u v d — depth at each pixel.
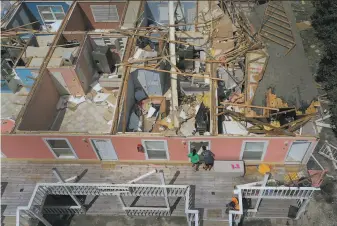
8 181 20.52
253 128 18.62
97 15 28.41
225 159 19.38
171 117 21.20
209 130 19.06
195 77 21.80
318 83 25.55
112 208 19.41
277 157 18.91
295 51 22.19
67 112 23.56
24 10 28.75
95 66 25.31
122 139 18.22
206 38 23.72
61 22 27.84
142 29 24.31
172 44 23.02
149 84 22.77
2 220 19.39
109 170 20.33
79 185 16.77
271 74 20.94
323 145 21.98
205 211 18.45
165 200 17.69
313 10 31.05
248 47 22.47
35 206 17.19
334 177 20.53
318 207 19.16
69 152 20.16
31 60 23.30
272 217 18.52
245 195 17.08
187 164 20.02
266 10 25.12
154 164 20.25
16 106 24.61
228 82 21.30
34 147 19.78
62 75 22.56
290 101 19.55
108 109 23.45
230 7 25.67
